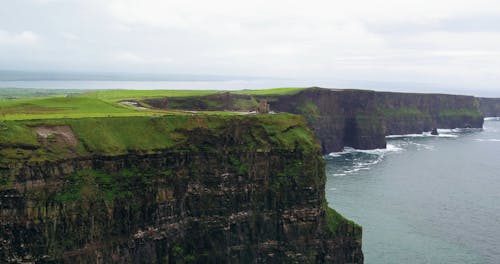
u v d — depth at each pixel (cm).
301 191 11669
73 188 9312
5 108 12275
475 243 13725
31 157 9044
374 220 15338
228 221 11225
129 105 15588
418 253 12988
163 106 17825
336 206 16600
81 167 9644
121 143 10362
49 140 9588
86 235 9262
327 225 11794
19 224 8656
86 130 10238
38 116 11088
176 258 10481
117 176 9969
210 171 11231
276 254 11575
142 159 10381
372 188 19150
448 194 18612
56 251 8888
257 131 12138
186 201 10925
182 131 11312
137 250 10012
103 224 9506
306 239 11575
